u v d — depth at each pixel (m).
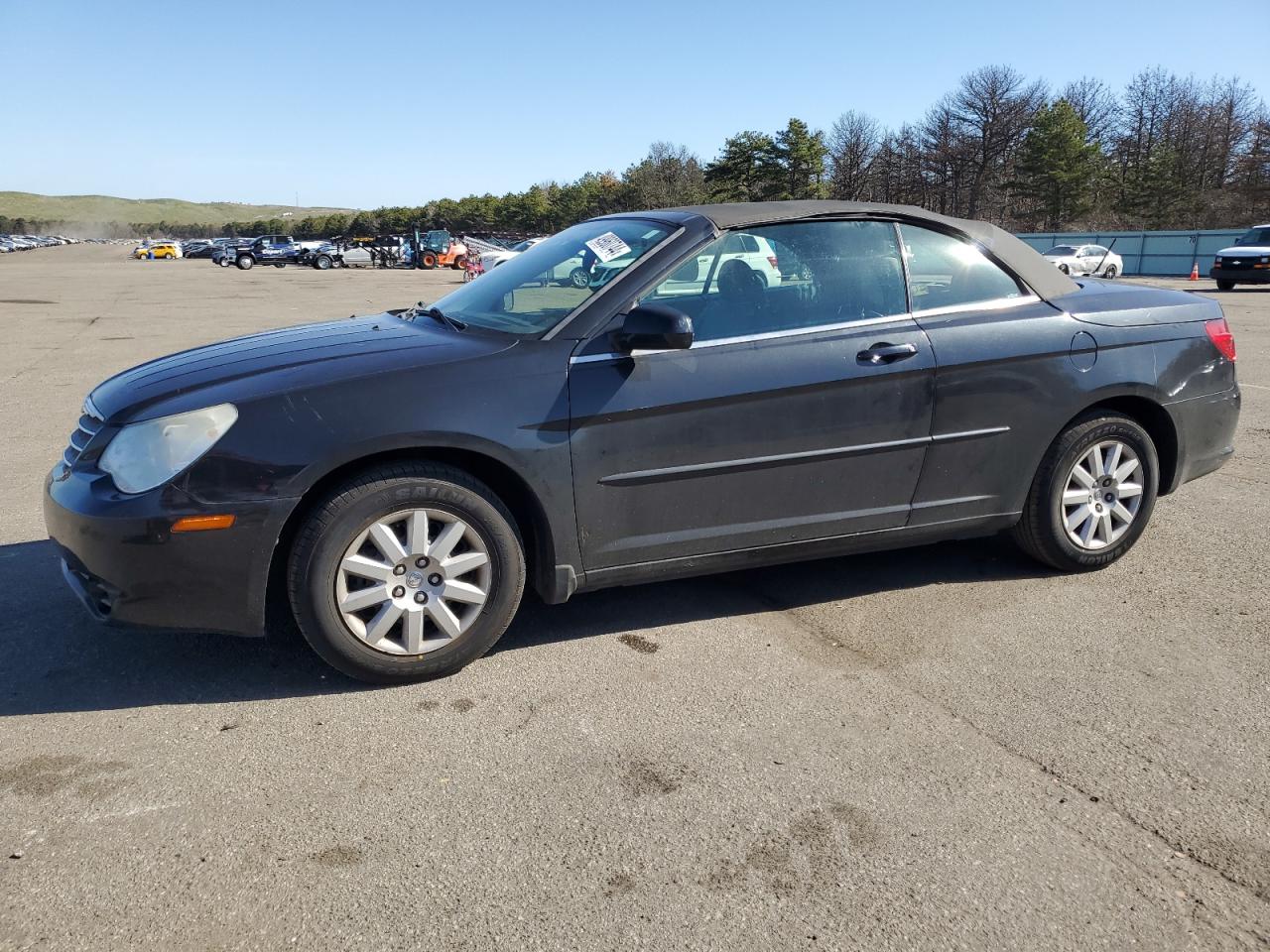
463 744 2.88
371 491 3.05
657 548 3.46
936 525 3.91
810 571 4.36
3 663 3.39
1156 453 4.27
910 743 2.89
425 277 39.00
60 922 2.11
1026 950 2.06
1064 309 4.02
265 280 35.41
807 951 2.05
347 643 3.12
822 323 3.61
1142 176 64.38
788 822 2.50
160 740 2.89
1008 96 65.81
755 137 65.12
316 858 2.35
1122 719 3.03
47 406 8.59
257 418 2.97
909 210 3.88
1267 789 2.65
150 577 2.93
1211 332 4.34
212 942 2.06
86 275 39.66
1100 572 4.31
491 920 2.13
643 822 2.50
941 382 3.72
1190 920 2.15
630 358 3.31
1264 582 4.18
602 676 3.33
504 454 3.15
